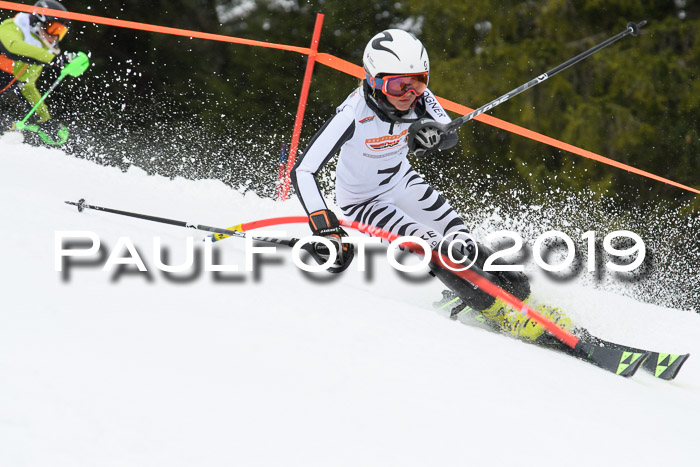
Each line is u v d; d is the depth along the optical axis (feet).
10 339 18.43
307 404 18.13
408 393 19.99
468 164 111.34
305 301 26.55
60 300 21.70
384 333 24.75
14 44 53.78
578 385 24.79
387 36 31.01
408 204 35.73
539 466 17.60
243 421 16.83
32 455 14.16
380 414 18.44
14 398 15.84
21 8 54.03
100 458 14.53
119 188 49.47
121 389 17.08
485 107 32.17
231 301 24.77
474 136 111.24
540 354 28.68
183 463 14.92
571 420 20.80
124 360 18.48
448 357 23.75
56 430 15.08
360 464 16.08
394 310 28.78
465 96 110.63
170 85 122.62
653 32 112.27
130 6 122.42
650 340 38.68
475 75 111.24
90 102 116.57
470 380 21.99
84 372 17.51
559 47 112.57
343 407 18.40
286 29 122.31
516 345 29.09
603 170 110.63
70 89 109.60
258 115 121.29
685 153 111.04
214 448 15.61
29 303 20.98
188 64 122.93
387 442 17.20
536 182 109.91
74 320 20.42
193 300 24.09
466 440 18.06
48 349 18.26
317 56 46.34
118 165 88.99
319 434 16.93
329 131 31.04
